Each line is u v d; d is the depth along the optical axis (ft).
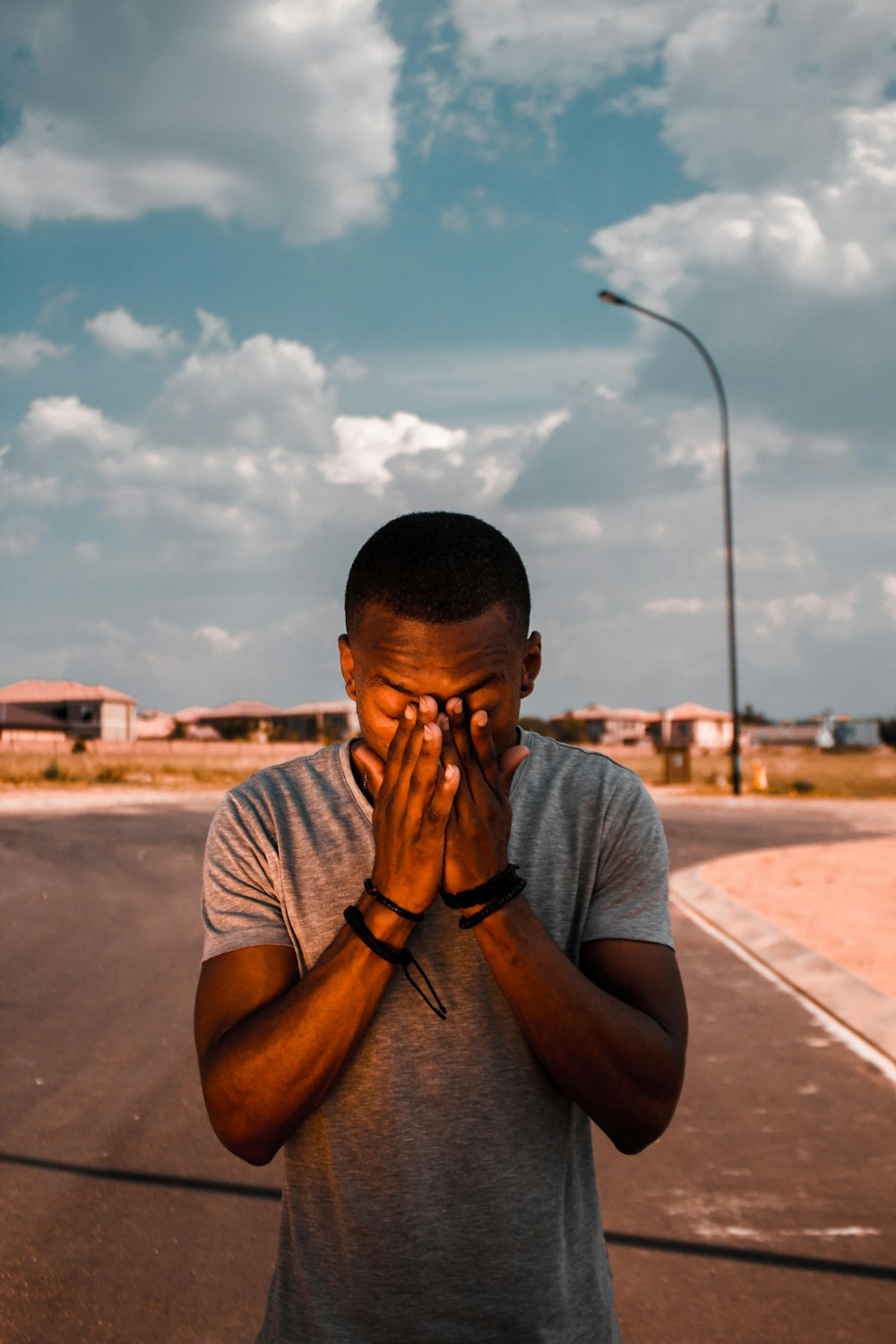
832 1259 11.09
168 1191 12.89
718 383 92.38
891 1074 17.20
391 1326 4.20
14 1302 10.32
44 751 174.60
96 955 26.76
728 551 94.48
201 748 191.01
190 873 42.11
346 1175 4.27
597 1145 14.37
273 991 4.40
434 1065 4.29
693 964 25.90
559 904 4.55
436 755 3.78
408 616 4.08
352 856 4.51
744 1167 13.48
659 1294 10.43
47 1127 14.98
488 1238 4.23
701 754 207.31
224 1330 9.85
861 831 60.64
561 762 4.85
